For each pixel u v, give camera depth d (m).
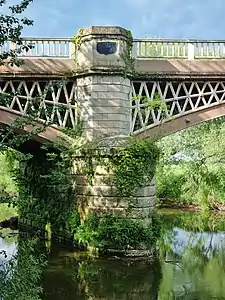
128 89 19.97
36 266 11.48
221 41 21.39
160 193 37.47
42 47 19.88
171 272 17.17
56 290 14.61
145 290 14.92
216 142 34.53
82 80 19.78
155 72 20.64
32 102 10.52
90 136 19.45
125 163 18.19
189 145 35.94
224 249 21.42
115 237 17.94
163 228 27.14
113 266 17.25
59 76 19.86
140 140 18.69
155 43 20.81
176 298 14.16
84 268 16.89
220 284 15.72
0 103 10.15
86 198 18.98
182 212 34.81
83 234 18.80
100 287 15.02
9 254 16.53
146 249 18.17
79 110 19.81
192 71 21.12
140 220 18.22
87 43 19.62
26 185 25.41
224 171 35.16
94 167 18.66
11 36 9.15
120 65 19.55
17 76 19.47
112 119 19.48
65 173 19.95
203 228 27.36
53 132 19.69
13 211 33.16
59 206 21.44
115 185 18.30
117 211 18.28
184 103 21.92
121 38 19.61
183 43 21.11
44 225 22.78
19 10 9.10
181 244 22.47
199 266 18.12
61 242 20.80
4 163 32.16
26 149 24.06
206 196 35.22
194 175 35.94
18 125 9.93
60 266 17.08
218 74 21.31
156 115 21.59
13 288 9.65
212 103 21.84
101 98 19.48
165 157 36.44
